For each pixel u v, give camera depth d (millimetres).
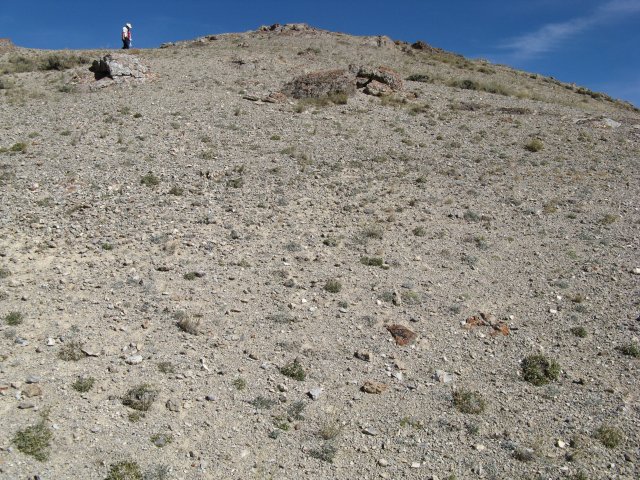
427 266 13664
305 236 14781
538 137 27125
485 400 9172
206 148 21422
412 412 8812
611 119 32188
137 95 29094
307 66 40188
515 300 12398
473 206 17812
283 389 9008
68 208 15250
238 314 11000
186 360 9461
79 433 7523
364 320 11180
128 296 11203
